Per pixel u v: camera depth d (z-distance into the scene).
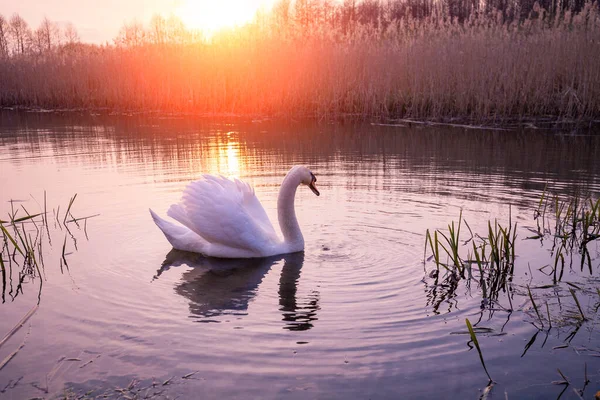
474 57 16.72
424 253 5.61
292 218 5.80
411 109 17.39
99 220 6.82
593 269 5.09
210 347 3.72
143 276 5.10
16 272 5.17
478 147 12.06
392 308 4.32
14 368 3.51
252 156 11.16
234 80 20.28
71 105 24.19
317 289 4.75
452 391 3.21
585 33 15.86
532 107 16.47
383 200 7.66
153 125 17.16
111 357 3.62
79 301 4.51
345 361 3.53
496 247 5.09
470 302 4.42
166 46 22.72
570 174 9.07
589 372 3.38
